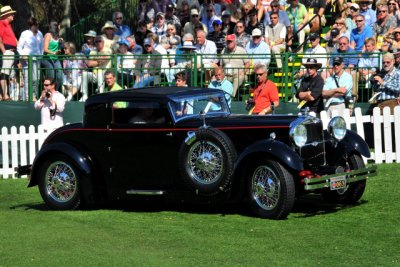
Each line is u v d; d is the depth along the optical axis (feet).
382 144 73.26
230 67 80.33
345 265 40.45
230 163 50.21
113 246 44.88
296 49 87.76
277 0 88.79
